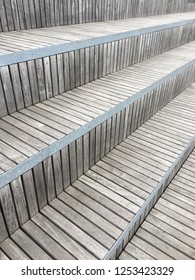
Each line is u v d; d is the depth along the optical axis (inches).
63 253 54.9
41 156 57.9
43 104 78.7
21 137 61.9
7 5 90.3
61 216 63.5
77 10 121.7
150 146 94.2
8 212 55.0
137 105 96.0
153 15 195.8
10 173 51.5
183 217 75.0
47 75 78.5
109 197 70.0
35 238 57.6
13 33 92.7
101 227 61.2
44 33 96.2
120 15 156.6
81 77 94.6
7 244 56.1
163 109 125.2
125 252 64.3
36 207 63.2
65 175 69.7
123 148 92.4
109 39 100.8
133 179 77.2
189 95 144.7
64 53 81.7
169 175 84.6
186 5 242.2
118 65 116.4
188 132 104.3
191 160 103.2
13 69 67.0
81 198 69.3
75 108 77.4
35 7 100.3
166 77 113.7
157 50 151.5
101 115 74.0
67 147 65.6
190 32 194.5
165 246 66.2
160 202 80.4
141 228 71.1
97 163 83.7
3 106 68.8
